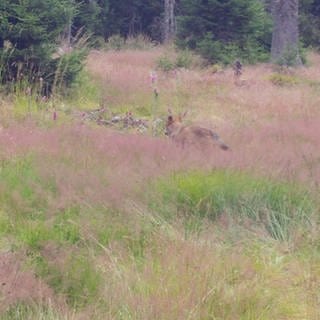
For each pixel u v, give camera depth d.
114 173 12.95
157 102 24.23
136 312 8.27
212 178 12.77
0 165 13.84
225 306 8.67
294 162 14.39
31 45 24.09
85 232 10.63
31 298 8.38
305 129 19.47
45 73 24.42
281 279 9.91
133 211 11.45
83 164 13.66
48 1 24.64
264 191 12.45
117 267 9.63
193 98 27.12
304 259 10.61
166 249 10.01
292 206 12.13
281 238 11.41
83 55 25.47
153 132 19.19
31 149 14.61
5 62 23.94
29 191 12.12
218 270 9.43
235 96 27.55
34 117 19.44
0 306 8.12
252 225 11.66
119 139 15.94
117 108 24.38
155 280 9.06
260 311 8.73
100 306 8.59
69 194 11.76
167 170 13.33
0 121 18.61
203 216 11.91
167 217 11.65
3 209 11.62
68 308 8.49
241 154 14.55
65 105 23.19
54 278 9.03
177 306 8.34
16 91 22.50
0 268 8.82
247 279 9.52
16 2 24.64
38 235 10.34
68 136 16.03
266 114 24.09
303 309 9.05
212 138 16.16
